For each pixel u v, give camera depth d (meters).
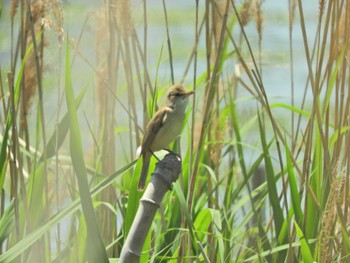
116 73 10.68
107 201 10.31
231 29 11.46
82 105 11.70
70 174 10.52
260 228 10.12
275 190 9.88
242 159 11.05
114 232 10.52
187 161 10.89
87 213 7.10
